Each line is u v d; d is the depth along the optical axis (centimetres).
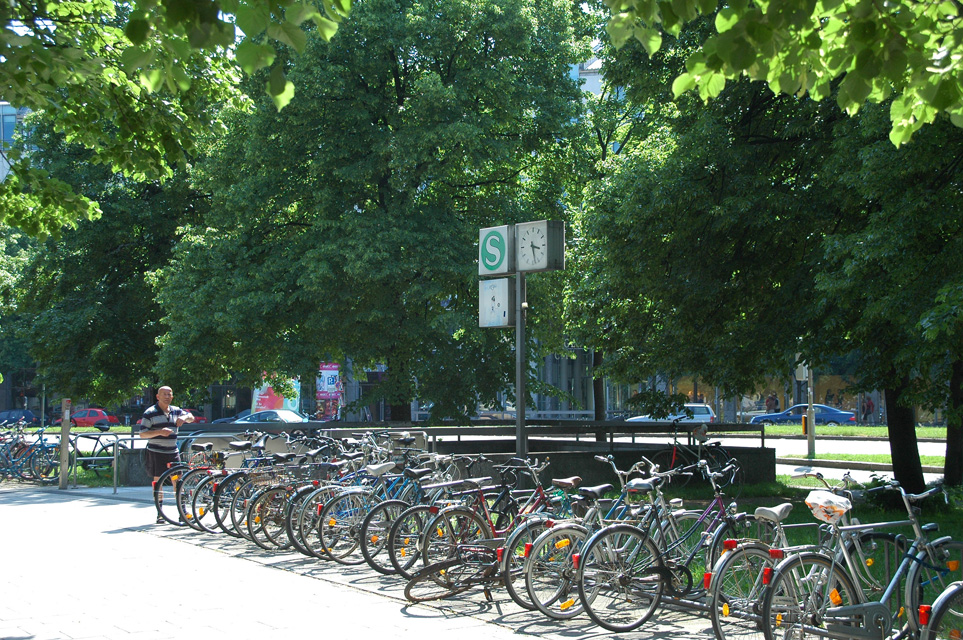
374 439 1224
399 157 2003
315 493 943
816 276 1133
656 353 1473
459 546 756
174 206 2569
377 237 1991
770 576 599
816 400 4938
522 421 1019
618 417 4228
